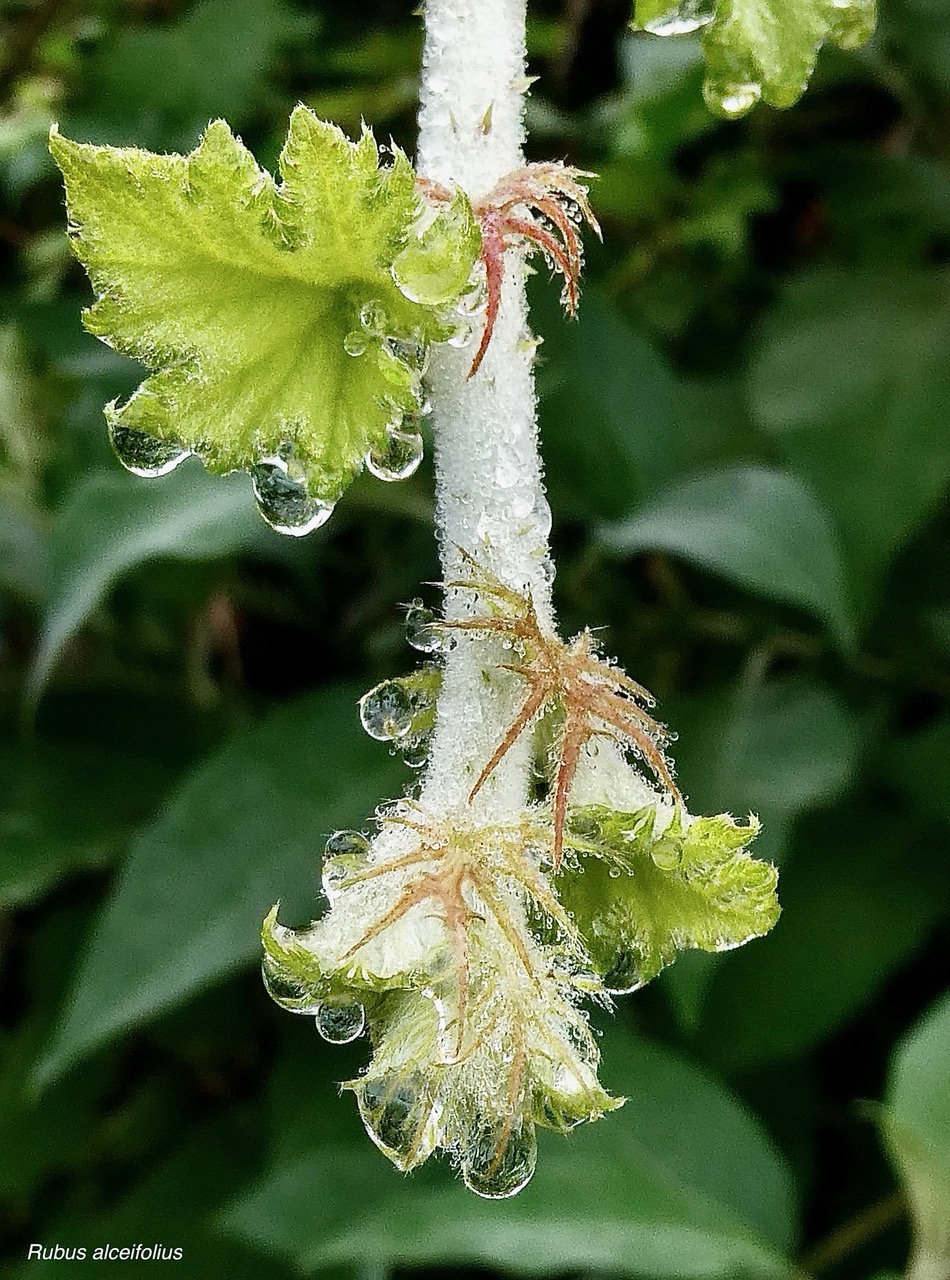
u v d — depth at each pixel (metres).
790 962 0.19
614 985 0.07
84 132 0.22
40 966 0.24
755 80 0.08
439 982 0.07
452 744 0.07
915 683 0.21
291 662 0.24
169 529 0.17
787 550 0.17
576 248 0.07
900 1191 0.19
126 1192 0.23
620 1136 0.17
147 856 0.18
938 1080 0.16
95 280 0.06
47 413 0.24
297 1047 0.20
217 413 0.06
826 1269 0.20
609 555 0.22
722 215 0.24
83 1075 0.23
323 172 0.06
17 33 0.24
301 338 0.06
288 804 0.18
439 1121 0.07
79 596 0.17
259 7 0.22
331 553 0.23
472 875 0.07
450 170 0.07
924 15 0.22
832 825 0.20
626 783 0.07
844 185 0.23
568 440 0.20
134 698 0.23
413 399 0.06
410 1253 0.15
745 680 0.20
